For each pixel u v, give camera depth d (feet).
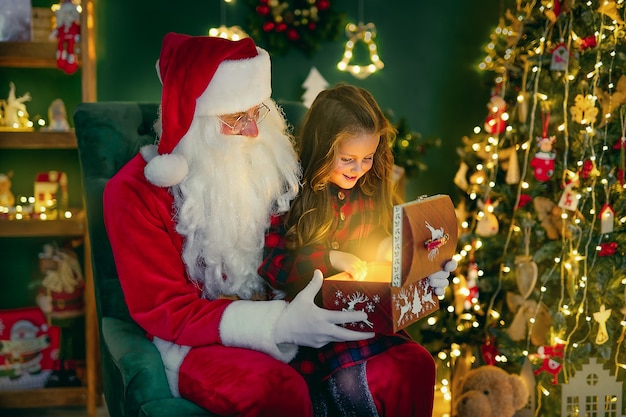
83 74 9.09
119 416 5.86
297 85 10.50
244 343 5.55
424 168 9.82
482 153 9.36
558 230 8.82
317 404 5.83
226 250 6.01
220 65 5.72
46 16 9.29
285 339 5.51
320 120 6.12
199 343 5.63
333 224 6.30
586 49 8.61
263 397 5.16
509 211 9.09
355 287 5.42
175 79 5.67
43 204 9.34
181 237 5.99
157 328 5.70
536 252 8.80
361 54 10.62
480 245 9.02
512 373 8.90
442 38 10.77
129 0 10.02
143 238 5.78
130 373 5.48
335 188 6.32
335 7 10.49
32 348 9.48
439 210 5.74
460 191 9.74
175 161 5.73
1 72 9.88
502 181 9.20
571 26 8.57
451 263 5.92
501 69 9.23
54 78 9.96
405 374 5.66
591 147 8.61
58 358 9.60
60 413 9.56
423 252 5.50
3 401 9.31
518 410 8.87
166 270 5.81
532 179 8.95
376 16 10.60
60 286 9.54
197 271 6.07
